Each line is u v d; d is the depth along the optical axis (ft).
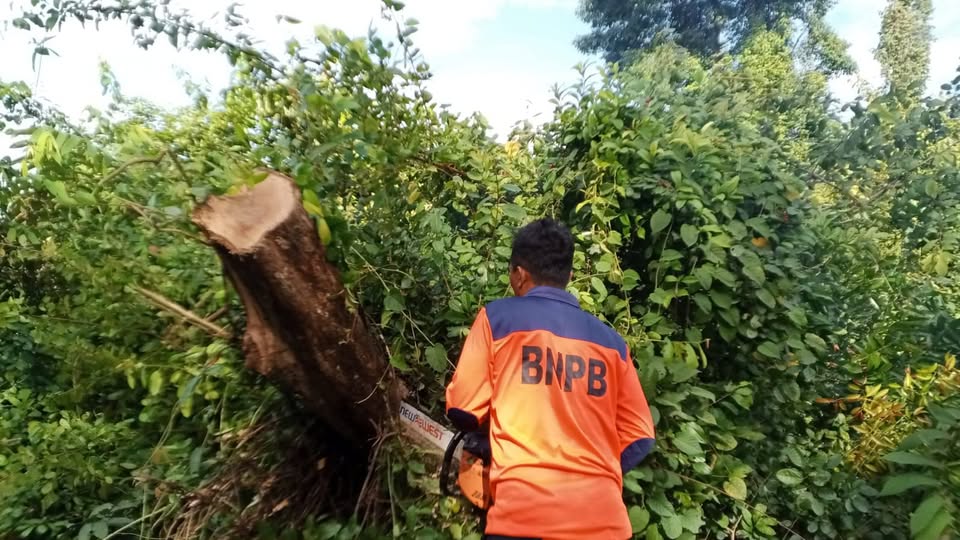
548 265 8.25
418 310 10.62
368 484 10.04
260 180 8.20
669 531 9.07
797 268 11.32
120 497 11.44
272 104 10.39
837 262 12.50
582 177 12.23
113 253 10.23
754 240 11.35
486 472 7.95
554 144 13.61
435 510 9.23
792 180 11.91
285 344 8.58
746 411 11.29
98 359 11.00
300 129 10.25
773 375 11.29
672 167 11.54
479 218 12.01
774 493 10.64
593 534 7.00
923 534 7.29
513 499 7.06
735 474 9.89
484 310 8.02
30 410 13.04
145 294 9.82
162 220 8.75
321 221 8.31
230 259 7.95
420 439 9.72
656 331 10.95
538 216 12.46
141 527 10.32
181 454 10.91
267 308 8.32
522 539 6.96
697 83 14.26
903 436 10.48
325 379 8.95
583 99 12.91
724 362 11.64
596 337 7.93
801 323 10.90
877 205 12.94
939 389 10.24
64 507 11.27
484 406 7.66
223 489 10.37
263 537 9.18
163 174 9.16
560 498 7.01
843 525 10.05
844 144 13.02
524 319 7.77
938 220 12.36
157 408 11.39
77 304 11.58
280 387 9.57
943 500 7.38
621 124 12.05
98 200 9.25
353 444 10.27
